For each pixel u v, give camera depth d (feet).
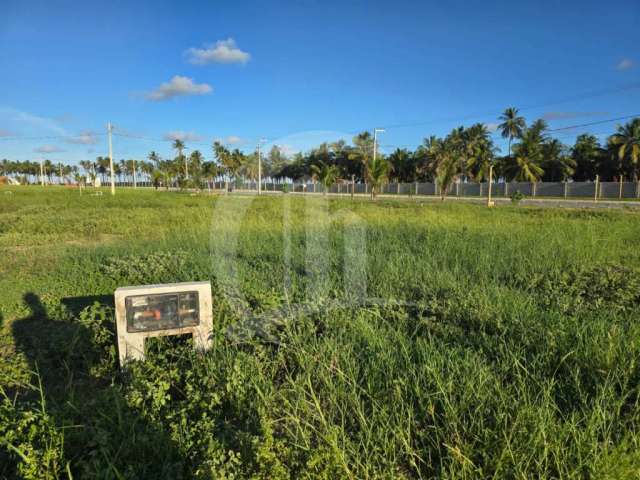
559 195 137.08
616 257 23.00
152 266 20.35
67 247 29.14
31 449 6.90
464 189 161.17
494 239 25.80
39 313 15.57
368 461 6.86
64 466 6.95
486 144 167.94
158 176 197.26
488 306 13.60
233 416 8.70
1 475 7.11
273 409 8.41
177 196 101.14
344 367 9.93
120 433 7.68
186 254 22.52
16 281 20.36
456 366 9.43
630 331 11.33
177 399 9.66
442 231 28.86
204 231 30.63
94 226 39.96
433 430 7.85
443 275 17.43
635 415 7.91
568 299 14.99
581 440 7.08
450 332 12.13
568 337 11.26
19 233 37.24
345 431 8.03
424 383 9.02
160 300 10.90
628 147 137.18
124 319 10.66
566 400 8.82
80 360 11.80
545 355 10.44
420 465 7.32
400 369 9.79
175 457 7.37
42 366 11.34
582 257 21.77
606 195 127.13
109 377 10.79
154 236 32.96
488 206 78.13
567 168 156.46
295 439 7.47
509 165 157.17
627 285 16.14
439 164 144.77
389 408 8.38
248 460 7.11
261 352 10.65
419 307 14.01
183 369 10.50
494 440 7.36
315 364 10.21
